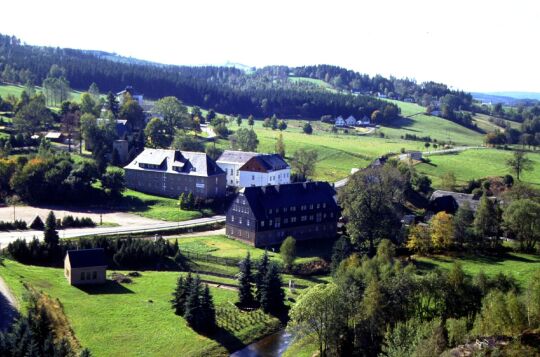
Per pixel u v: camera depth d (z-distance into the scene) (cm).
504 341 7181
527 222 13675
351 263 10100
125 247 12088
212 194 17775
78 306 9369
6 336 6656
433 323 7344
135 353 8206
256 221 13838
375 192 14100
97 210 16275
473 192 19300
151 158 18525
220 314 9919
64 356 6725
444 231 13638
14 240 12531
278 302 10281
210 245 13612
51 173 16650
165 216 15875
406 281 8306
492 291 8088
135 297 10150
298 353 8756
